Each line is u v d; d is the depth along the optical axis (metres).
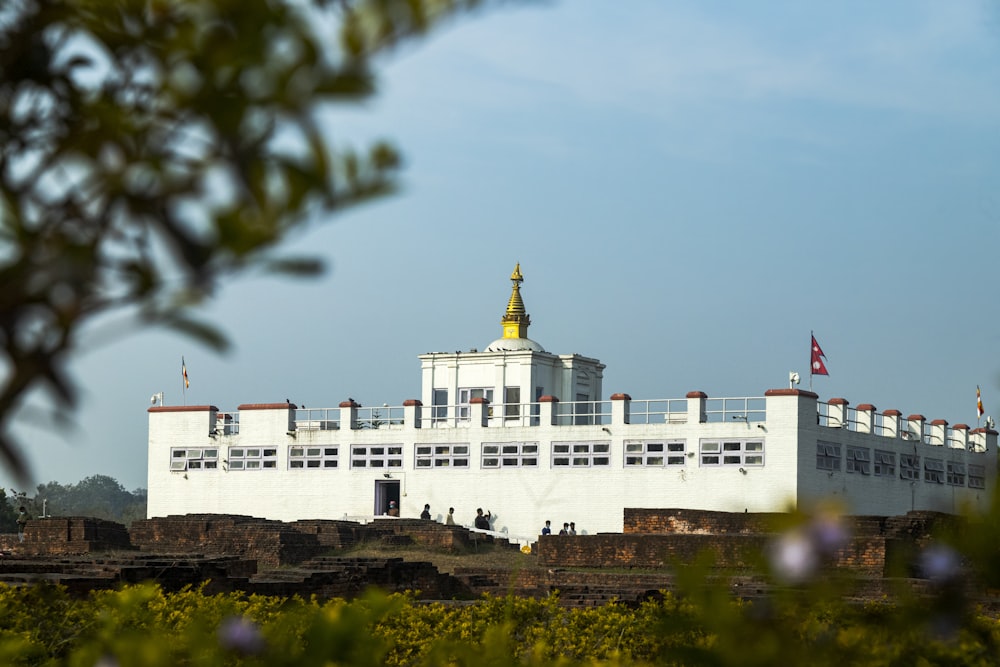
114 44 9.22
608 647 50.72
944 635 15.99
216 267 8.59
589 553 152.25
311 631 16.92
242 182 8.50
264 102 8.58
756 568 14.54
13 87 9.58
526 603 56.19
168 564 94.06
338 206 8.66
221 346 8.82
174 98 8.75
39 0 9.38
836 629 16.31
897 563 15.87
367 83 8.67
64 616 44.72
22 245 8.91
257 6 8.66
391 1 8.63
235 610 50.59
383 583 120.00
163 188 8.73
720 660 15.72
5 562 86.56
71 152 9.02
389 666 50.72
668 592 54.47
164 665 19.23
